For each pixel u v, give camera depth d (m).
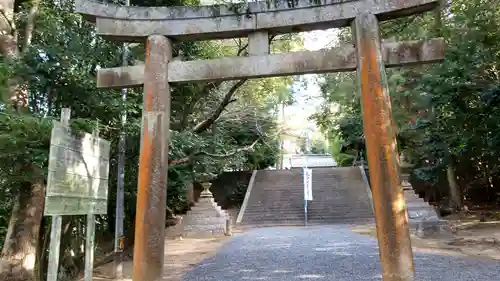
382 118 4.91
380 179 4.79
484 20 10.23
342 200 23.38
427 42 5.19
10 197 9.21
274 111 24.89
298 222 21.00
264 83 17.50
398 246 4.60
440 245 11.34
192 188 20.81
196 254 11.35
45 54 7.08
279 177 27.92
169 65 5.65
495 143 12.16
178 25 5.71
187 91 12.41
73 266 10.02
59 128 4.68
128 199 11.62
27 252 7.54
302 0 5.49
